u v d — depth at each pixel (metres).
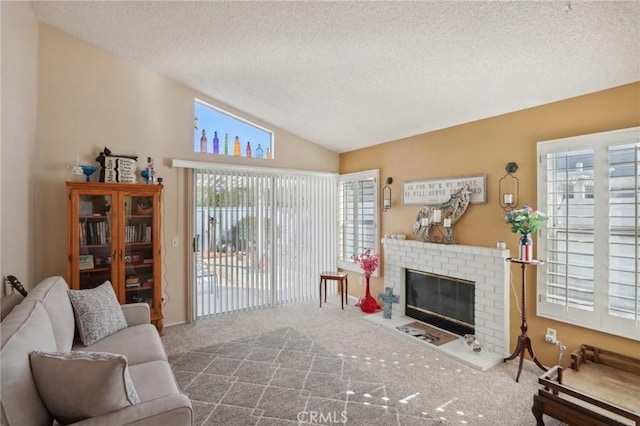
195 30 2.84
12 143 2.53
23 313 1.66
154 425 1.34
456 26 2.19
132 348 2.29
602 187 2.53
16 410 1.21
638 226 2.36
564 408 1.97
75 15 3.00
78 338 2.44
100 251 3.37
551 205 2.85
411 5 2.09
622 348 2.46
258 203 4.66
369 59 2.76
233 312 4.45
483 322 3.30
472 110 3.27
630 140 2.39
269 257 4.75
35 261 3.19
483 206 3.38
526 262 2.73
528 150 3.02
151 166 3.70
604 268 2.53
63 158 3.36
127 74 3.71
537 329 2.95
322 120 4.30
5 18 2.35
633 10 1.81
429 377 2.76
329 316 4.33
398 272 4.27
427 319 3.98
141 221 3.58
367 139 4.63
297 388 2.57
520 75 2.58
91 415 1.33
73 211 3.19
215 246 4.33
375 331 3.80
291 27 2.55
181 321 4.08
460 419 2.21
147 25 2.90
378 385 2.63
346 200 5.21
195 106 4.30
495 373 2.84
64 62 3.36
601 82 2.49
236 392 2.51
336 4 2.21
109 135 3.61
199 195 4.22
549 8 1.90
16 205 2.65
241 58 3.15
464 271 3.48
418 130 4.00
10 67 2.46
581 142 2.64
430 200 3.91
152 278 3.62
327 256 5.28
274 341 3.50
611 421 1.82
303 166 5.07
